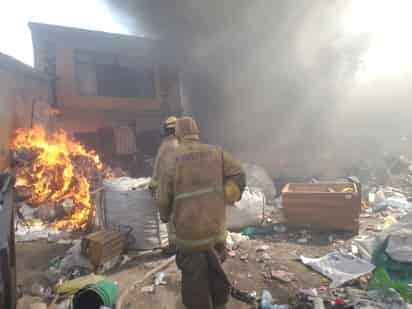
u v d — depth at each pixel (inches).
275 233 188.7
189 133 93.5
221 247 91.8
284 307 107.4
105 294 109.2
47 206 235.5
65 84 368.8
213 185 88.4
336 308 106.0
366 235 176.2
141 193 158.9
